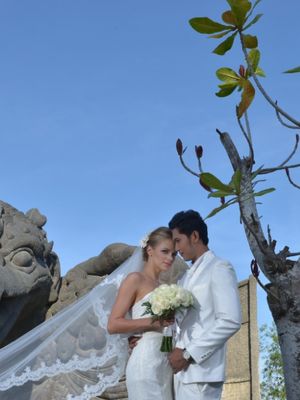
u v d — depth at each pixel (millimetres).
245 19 3756
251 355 8625
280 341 3688
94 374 5512
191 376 4082
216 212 3643
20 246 8008
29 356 5570
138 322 4508
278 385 22594
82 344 5395
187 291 4203
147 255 4930
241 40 3830
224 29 3799
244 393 8562
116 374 5383
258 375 8461
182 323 4250
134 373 4520
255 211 3910
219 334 4035
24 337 5691
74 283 9039
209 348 4035
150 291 4695
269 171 3930
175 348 4223
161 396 4465
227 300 4094
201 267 4332
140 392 4473
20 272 7965
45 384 6105
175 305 4156
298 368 3576
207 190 3945
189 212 4492
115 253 8508
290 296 3645
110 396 7527
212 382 4090
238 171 3533
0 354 5676
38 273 8117
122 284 4723
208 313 4188
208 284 4227
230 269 4273
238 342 8922
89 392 5504
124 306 4648
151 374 4473
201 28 3783
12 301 7875
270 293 3707
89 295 5492
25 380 5516
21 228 8172
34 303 8359
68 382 5750
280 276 3701
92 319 5426
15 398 5941
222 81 4055
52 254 9133
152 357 4508
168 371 4551
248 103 3873
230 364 8969
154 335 4574
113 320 4602
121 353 5320
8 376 5566
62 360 5422
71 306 5625
